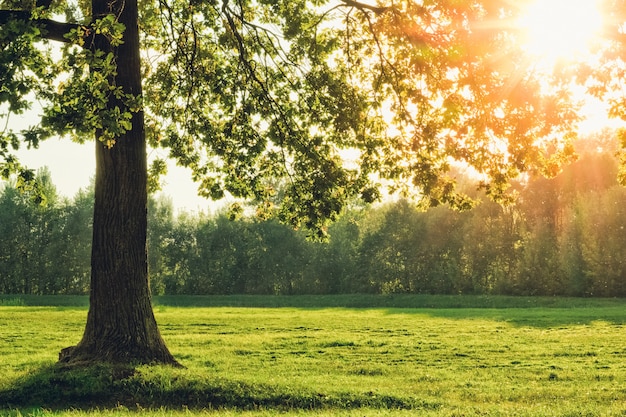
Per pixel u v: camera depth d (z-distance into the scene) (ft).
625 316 140.87
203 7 68.90
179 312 173.17
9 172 44.50
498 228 273.54
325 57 67.87
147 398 43.50
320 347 86.48
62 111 39.63
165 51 71.15
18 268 322.55
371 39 65.57
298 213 69.41
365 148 66.49
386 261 296.30
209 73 69.00
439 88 56.70
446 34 53.16
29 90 38.32
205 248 332.39
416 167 63.82
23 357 69.46
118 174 52.11
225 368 63.00
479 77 52.24
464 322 130.93
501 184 60.75
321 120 67.51
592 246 227.81
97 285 51.75
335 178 64.90
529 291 246.06
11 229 320.91
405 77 63.57
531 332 107.34
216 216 338.95
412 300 242.37
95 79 41.09
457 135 57.26
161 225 338.54
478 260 273.13
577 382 57.82
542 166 59.36
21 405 41.88
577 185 255.91
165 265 340.59
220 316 151.43
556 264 239.30
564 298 224.94
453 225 281.54
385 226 294.46
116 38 41.68
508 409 39.06
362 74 67.62
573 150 58.29
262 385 46.44
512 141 57.47
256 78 66.39
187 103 70.13
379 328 117.19
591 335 100.68
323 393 45.16
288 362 70.18
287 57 67.21
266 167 71.51
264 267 322.14
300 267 318.04
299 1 66.44
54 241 325.83
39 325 118.21
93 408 41.47
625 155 65.67
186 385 44.80
